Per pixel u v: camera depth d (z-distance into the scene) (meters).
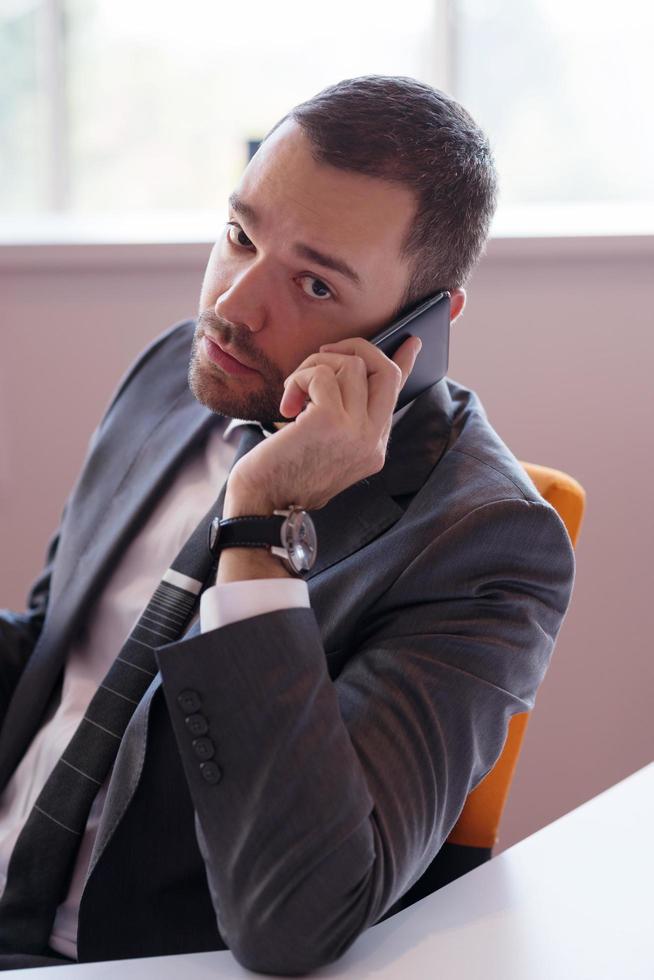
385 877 0.87
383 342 1.06
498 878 0.91
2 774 1.30
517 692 1.03
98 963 0.83
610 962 0.80
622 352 2.06
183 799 1.02
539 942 0.83
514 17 2.25
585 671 2.15
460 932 0.84
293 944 0.82
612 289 2.04
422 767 0.93
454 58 2.27
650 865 0.92
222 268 1.10
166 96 2.34
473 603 1.01
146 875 1.02
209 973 0.83
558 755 2.17
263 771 0.85
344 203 1.03
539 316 2.05
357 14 2.30
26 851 1.13
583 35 2.24
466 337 2.06
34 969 0.81
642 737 2.16
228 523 0.95
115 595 1.31
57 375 2.15
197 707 0.86
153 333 2.12
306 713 0.86
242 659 0.87
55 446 2.18
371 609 1.04
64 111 2.33
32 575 2.22
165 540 1.31
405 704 0.95
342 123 1.03
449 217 1.08
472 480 1.08
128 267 2.09
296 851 0.83
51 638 1.33
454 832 1.23
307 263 1.04
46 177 2.36
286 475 0.97
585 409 2.08
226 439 1.33
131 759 1.03
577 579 2.12
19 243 2.06
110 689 1.13
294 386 1.00
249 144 2.14
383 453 1.00
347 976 0.81
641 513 2.10
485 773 1.03
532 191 2.32
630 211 2.24
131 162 2.37
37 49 2.31
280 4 2.30
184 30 2.31
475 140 1.12
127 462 1.40
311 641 0.90
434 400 1.17
